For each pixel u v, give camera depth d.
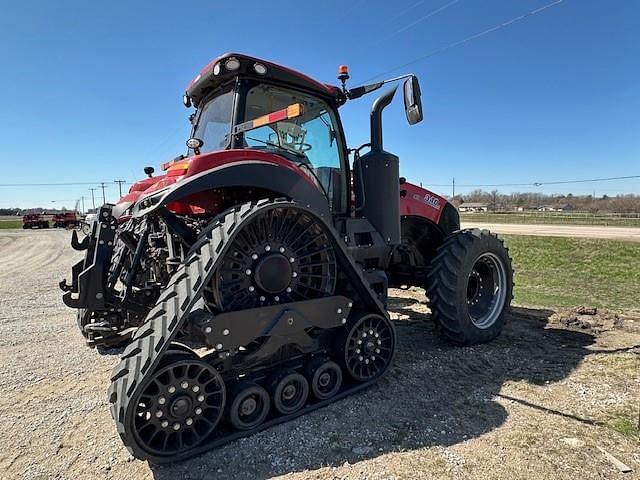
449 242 4.10
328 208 2.94
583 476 2.08
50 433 2.62
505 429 2.54
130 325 3.40
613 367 3.46
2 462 2.31
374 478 2.09
